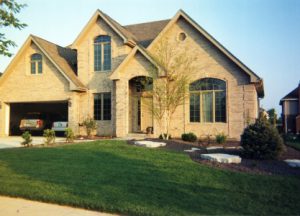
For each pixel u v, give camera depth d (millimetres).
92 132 22359
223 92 19500
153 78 19016
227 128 19156
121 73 20719
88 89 23203
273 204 6832
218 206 6641
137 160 10648
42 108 29734
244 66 18609
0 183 8422
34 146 15508
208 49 19828
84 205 6773
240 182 8156
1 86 24766
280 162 10516
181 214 6129
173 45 20594
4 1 10383
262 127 11242
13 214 6387
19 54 23984
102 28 23078
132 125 22250
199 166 9625
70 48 26297
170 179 8469
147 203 6766
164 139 16734
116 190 7652
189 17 20000
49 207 6836
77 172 9375
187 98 19734
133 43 22828
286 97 34156
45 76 23516
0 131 24547
